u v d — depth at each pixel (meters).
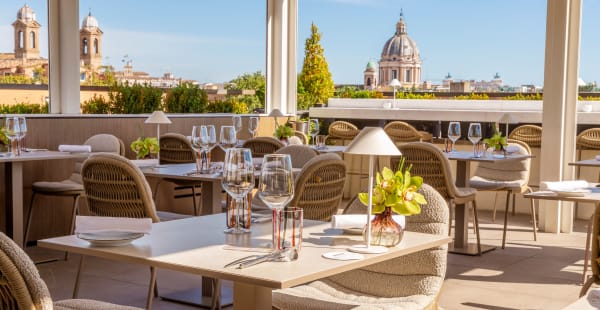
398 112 9.08
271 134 9.09
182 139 6.50
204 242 2.36
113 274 5.12
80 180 6.20
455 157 6.09
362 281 2.90
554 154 6.97
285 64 9.42
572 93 6.97
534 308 4.36
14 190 5.38
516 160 6.76
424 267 2.79
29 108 6.71
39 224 6.29
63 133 6.48
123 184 3.71
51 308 1.85
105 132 6.84
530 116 8.25
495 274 5.26
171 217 4.59
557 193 3.88
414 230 2.89
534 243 6.53
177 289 4.73
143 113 7.75
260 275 1.93
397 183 2.39
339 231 2.65
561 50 6.87
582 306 2.05
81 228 2.39
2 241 1.78
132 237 2.32
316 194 4.07
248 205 2.63
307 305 2.59
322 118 9.70
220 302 4.30
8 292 1.83
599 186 4.26
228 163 2.59
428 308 2.64
